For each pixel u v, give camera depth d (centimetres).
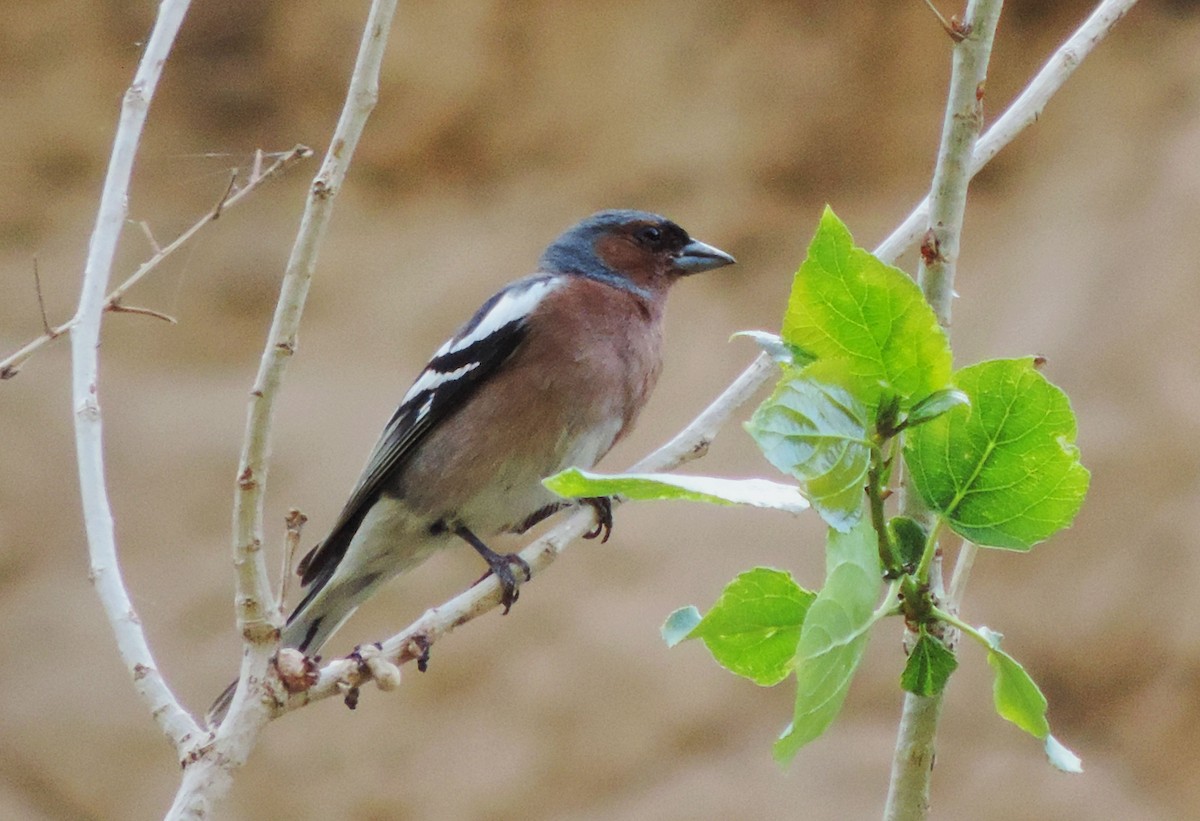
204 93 1460
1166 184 1309
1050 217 1349
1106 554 1215
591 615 1294
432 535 796
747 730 1247
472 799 1234
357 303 1434
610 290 815
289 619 791
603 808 1229
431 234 1454
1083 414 1248
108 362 1406
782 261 1422
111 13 1466
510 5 1460
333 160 457
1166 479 1214
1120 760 1175
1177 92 1355
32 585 1320
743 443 1364
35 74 1453
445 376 782
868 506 354
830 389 338
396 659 514
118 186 545
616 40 1456
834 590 324
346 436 1362
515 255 1432
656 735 1248
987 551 1241
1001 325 1318
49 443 1366
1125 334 1262
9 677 1277
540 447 780
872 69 1430
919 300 342
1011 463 357
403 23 1462
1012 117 543
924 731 398
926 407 342
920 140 1415
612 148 1453
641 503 1341
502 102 1462
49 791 1241
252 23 1465
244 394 1400
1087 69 1390
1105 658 1195
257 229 1454
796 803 1200
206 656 1286
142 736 1261
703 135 1443
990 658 358
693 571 1303
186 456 1364
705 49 1450
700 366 1400
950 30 425
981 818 1171
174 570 1322
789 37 1441
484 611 530
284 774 1247
